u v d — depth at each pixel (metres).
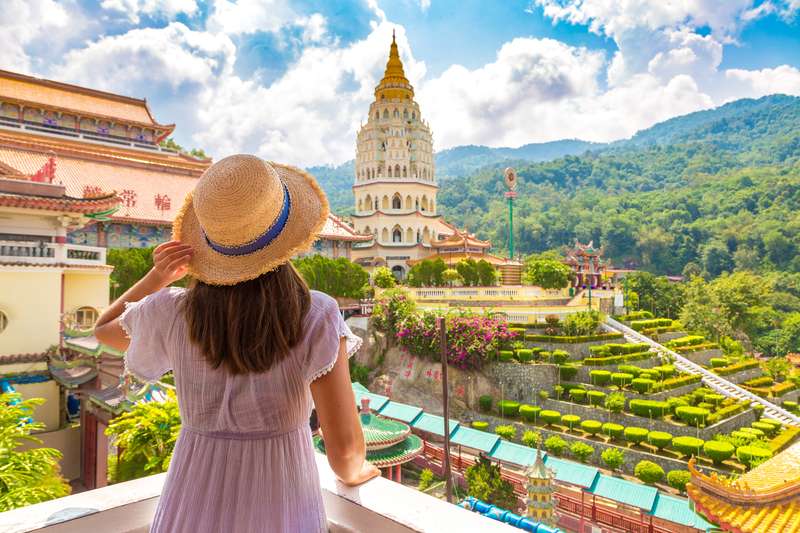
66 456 25.41
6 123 58.06
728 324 82.69
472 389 43.94
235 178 2.29
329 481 3.43
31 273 27.41
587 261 70.31
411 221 87.50
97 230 48.22
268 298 2.39
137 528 3.29
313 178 2.79
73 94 65.06
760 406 43.91
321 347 2.46
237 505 2.44
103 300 32.69
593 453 36.50
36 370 27.05
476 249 84.94
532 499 20.48
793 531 14.23
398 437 22.16
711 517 16.17
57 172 51.59
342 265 55.97
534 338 48.03
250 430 2.46
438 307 54.28
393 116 92.38
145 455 16.02
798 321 96.75
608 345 48.19
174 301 2.63
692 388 46.75
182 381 2.52
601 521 27.09
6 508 11.54
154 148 69.62
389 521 2.92
